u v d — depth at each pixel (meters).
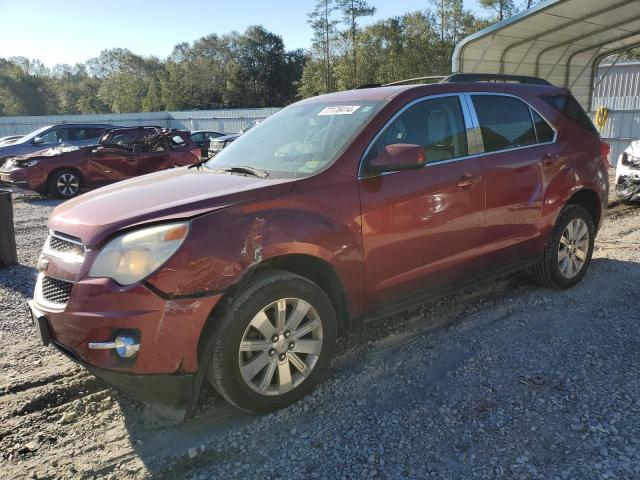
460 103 4.01
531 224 4.41
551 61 15.50
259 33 96.12
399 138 3.60
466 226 3.87
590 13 11.90
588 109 17.22
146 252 2.63
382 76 56.94
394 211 3.43
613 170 14.38
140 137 13.49
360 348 3.89
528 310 4.49
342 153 3.34
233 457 2.72
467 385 3.32
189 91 94.56
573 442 2.72
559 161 4.59
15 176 12.00
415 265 3.62
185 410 2.85
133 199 3.08
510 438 2.78
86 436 2.94
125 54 113.88
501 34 12.86
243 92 94.06
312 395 3.24
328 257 3.12
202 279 2.68
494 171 4.04
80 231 2.81
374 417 3.02
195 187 3.19
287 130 4.00
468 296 4.86
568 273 4.90
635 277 5.28
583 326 4.14
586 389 3.22
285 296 2.97
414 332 4.13
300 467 2.62
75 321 2.65
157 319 2.61
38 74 125.75
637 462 2.55
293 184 3.09
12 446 2.86
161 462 2.71
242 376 2.88
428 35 55.19
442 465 2.59
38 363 3.83
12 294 5.38
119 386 2.72
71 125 15.38
